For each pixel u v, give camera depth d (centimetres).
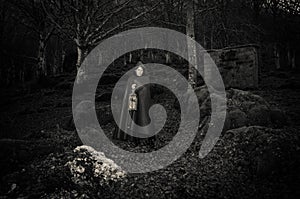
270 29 2555
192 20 1109
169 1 1509
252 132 582
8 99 1725
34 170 479
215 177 480
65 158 521
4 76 3600
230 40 1752
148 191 436
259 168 475
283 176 454
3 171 489
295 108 929
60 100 1523
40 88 2055
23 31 3306
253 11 2252
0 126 1016
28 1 2188
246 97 820
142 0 1516
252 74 1345
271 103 1008
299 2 2441
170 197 414
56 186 432
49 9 1567
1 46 2995
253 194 416
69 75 2642
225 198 408
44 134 795
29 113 1262
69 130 868
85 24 1350
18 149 544
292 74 2302
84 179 451
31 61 3594
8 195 410
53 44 3766
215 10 1537
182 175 497
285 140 523
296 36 2673
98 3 1338
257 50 1410
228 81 1382
